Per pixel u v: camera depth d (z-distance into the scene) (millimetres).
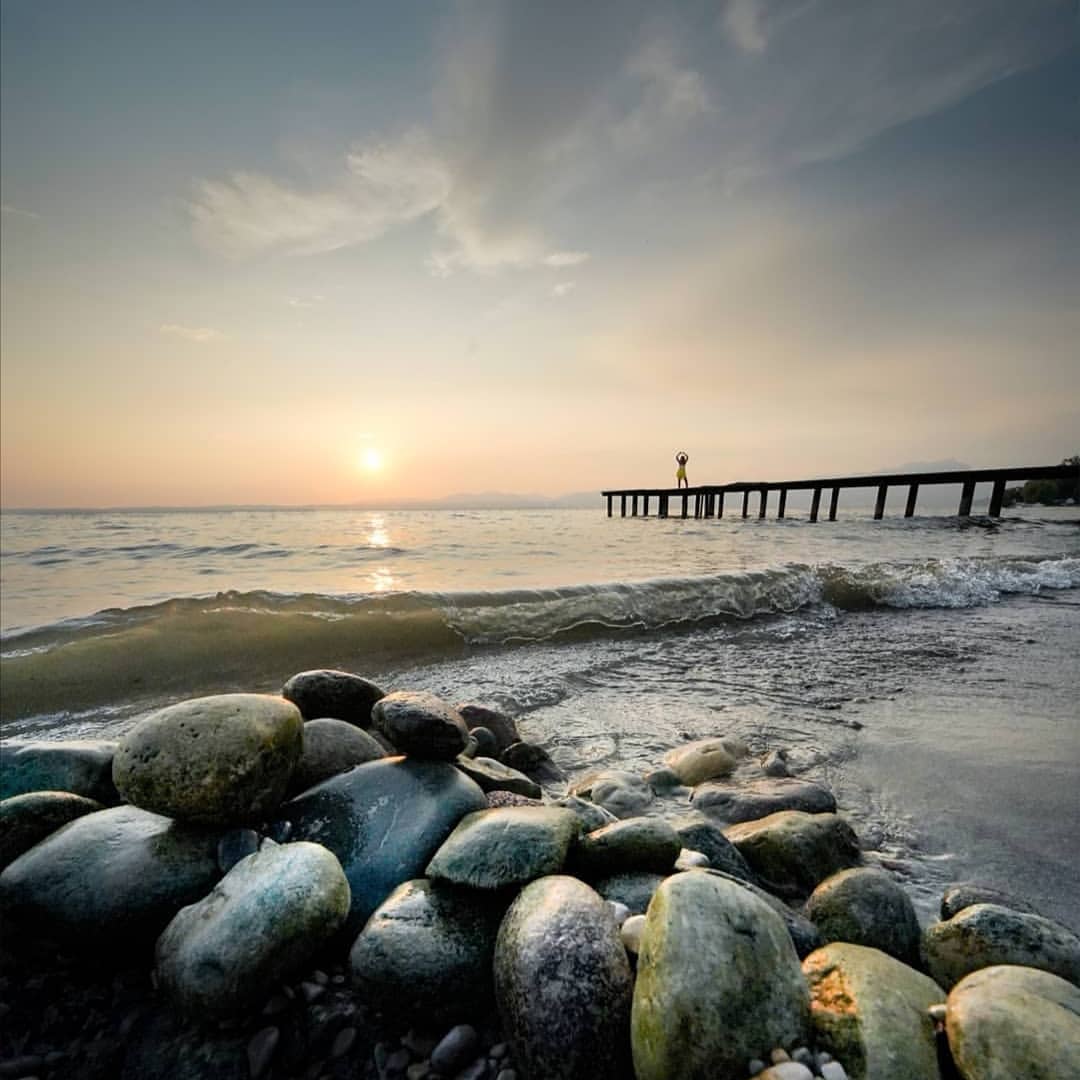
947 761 3613
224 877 1881
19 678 5195
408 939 1666
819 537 21359
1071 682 5188
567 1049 1365
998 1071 1257
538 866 1874
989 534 22156
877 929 1882
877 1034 1357
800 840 2395
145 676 5477
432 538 21844
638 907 1869
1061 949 1736
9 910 1835
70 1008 1688
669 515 40344
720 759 3490
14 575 12258
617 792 3125
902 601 9039
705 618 7918
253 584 10945
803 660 6035
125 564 14070
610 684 5336
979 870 2512
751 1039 1338
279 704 2434
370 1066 1529
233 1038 1591
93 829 2053
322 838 2195
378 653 6316
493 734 3744
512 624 7164
